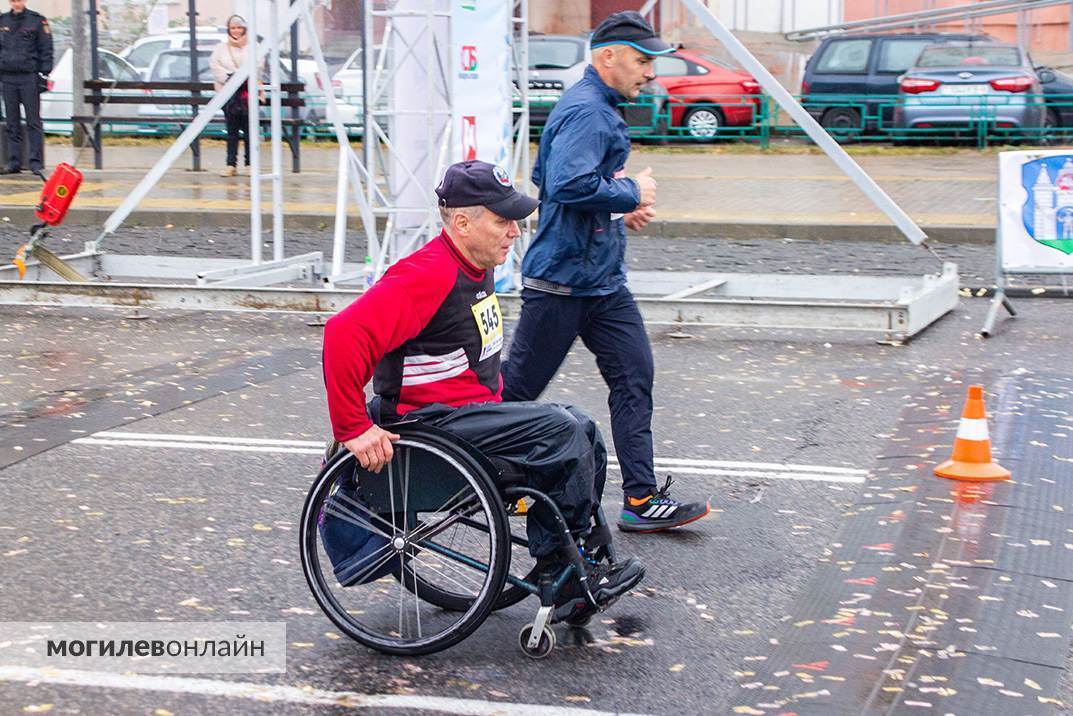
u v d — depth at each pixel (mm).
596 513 4473
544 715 3918
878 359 8859
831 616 4645
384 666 4266
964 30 25250
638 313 5535
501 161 10617
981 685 4078
